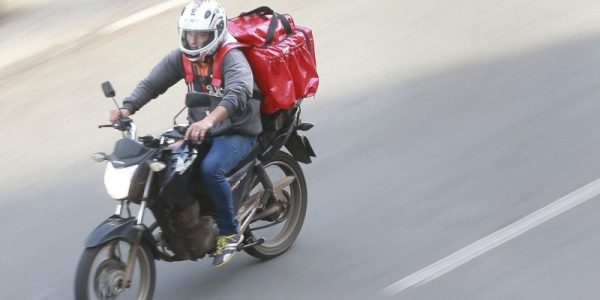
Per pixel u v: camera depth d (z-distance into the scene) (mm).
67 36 27234
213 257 12641
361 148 17172
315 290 12234
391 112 18812
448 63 21453
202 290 12422
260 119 12406
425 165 16141
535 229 13359
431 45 22766
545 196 14445
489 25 23828
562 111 17906
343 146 17328
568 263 12281
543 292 11625
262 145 12609
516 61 21078
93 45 25906
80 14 29375
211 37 11523
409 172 15906
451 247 13094
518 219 13750
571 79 19578
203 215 11977
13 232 14953
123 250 11430
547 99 18625
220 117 11289
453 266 12516
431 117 18359
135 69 23438
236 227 12094
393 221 14125
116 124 11820
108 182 10773
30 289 12875
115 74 23266
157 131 19031
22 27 28781
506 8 25000
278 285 12438
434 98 19344
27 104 21969
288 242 13477
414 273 12438
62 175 17297
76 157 18203
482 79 20203
